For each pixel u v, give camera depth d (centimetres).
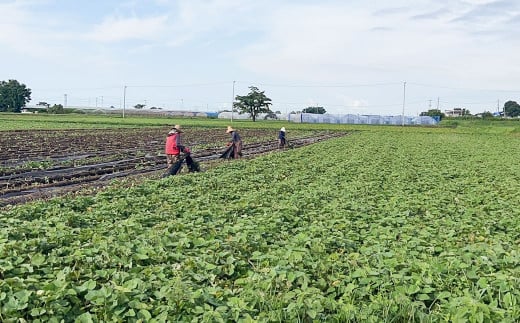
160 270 763
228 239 969
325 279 785
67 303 623
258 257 849
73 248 870
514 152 4156
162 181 1752
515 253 906
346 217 1234
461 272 786
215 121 11669
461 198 1614
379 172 2289
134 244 895
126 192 1527
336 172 2230
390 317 642
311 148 3869
